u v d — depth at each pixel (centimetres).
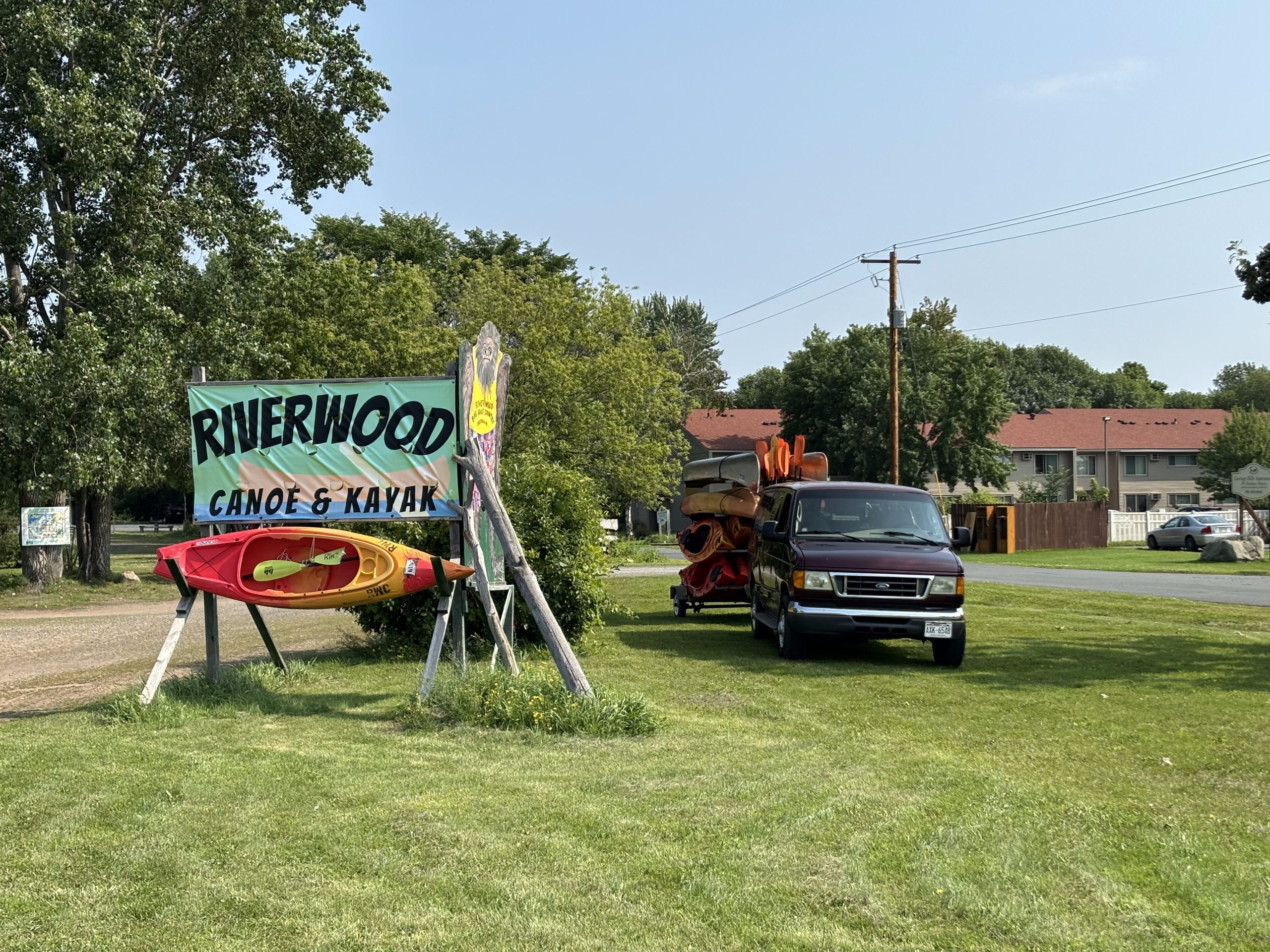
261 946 390
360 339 3269
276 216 2825
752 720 833
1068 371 10450
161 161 2483
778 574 1271
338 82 2852
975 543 4519
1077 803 587
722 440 6656
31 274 2506
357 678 1006
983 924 412
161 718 785
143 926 407
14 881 452
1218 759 711
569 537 1225
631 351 3662
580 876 456
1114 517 5206
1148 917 423
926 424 5906
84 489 2792
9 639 1567
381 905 427
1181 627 1549
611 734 746
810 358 5962
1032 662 1184
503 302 3475
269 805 557
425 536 1205
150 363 2395
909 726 816
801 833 513
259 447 965
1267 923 416
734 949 388
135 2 2427
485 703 788
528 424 3441
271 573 902
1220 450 6109
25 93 2383
